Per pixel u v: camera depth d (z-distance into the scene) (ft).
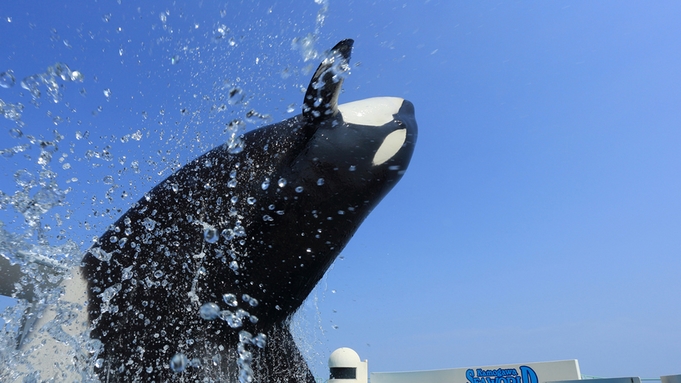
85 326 9.40
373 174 10.91
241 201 10.23
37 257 10.08
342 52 9.43
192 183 10.41
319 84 9.75
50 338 9.14
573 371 27.14
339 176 10.57
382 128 11.35
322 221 10.52
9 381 8.68
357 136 10.92
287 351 11.46
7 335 9.39
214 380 9.48
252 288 10.23
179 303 9.73
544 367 28.37
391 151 11.27
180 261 9.91
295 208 10.32
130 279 9.79
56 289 9.77
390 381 35.47
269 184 10.32
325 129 10.68
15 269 10.71
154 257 9.93
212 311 9.85
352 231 11.22
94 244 10.21
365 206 11.06
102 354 9.22
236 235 10.11
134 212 10.37
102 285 9.79
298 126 10.79
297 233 10.36
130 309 9.59
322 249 10.69
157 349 9.43
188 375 9.35
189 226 10.11
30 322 9.49
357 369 29.22
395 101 12.63
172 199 10.31
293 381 11.39
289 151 10.53
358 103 11.96
